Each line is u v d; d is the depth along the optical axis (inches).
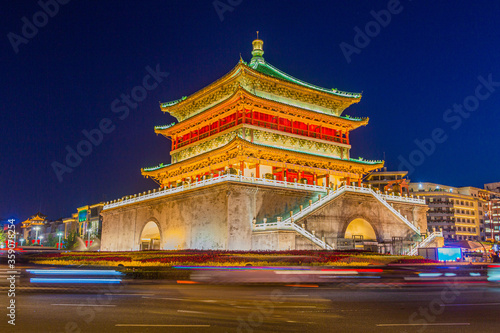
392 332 478.6
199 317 551.5
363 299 732.7
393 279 1111.6
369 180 4699.8
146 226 2576.3
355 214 2181.3
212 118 2655.0
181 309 610.9
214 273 1143.6
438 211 4862.2
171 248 2294.5
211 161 2561.5
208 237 2025.1
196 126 2802.7
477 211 5221.5
